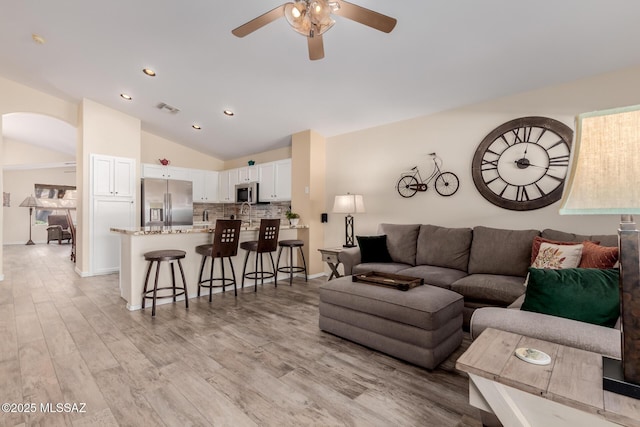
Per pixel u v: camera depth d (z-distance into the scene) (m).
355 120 4.59
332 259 4.31
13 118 6.26
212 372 2.10
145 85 4.34
